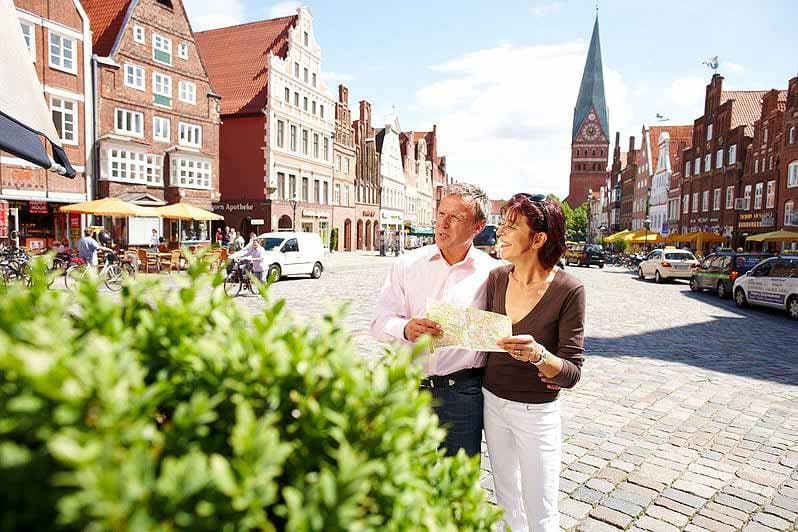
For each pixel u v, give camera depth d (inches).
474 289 117.0
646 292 888.3
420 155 3262.8
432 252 119.6
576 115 5073.8
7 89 178.4
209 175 1341.0
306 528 37.3
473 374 114.7
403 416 46.6
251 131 1568.7
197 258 57.9
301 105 1716.3
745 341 441.1
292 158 1675.7
